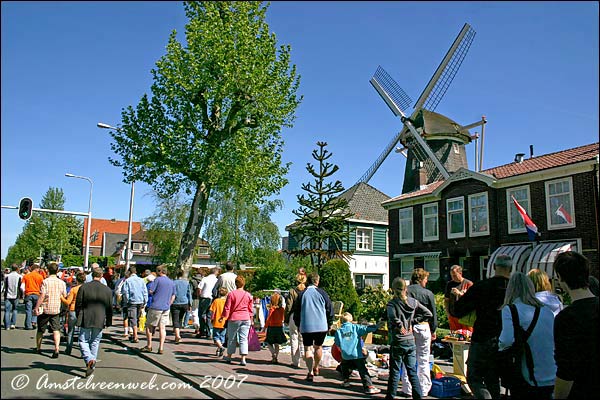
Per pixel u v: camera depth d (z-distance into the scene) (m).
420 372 7.96
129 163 22.75
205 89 21.41
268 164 23.38
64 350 12.59
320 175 20.84
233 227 38.28
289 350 13.32
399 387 8.83
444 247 26.98
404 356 7.76
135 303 13.99
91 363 9.52
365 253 38.19
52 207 57.31
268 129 23.23
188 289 14.59
